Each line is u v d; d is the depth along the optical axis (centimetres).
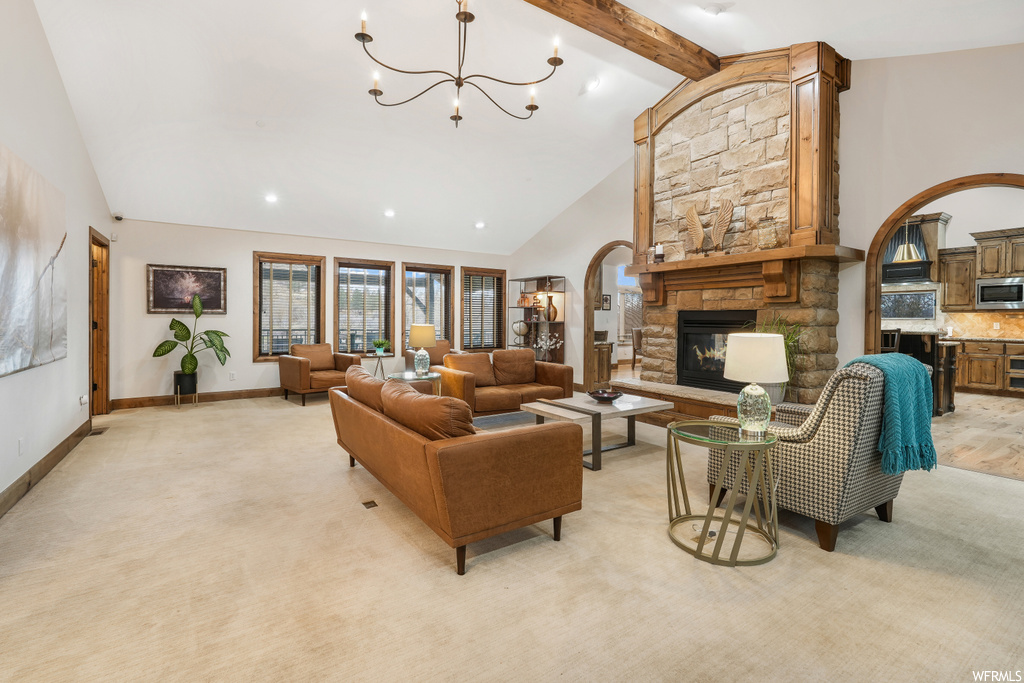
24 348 300
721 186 498
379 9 369
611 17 385
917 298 785
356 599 198
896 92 423
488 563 227
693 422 280
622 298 1155
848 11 361
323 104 462
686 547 240
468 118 516
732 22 403
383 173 589
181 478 345
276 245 696
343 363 679
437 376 514
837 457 232
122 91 409
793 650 168
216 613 188
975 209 724
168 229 621
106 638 173
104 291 570
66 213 397
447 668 158
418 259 812
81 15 344
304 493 317
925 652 167
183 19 356
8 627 178
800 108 432
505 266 900
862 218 442
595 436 364
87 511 285
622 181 673
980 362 716
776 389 435
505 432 231
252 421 533
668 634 176
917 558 231
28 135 320
